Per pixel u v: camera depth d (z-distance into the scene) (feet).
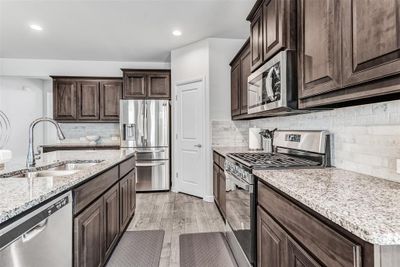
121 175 8.33
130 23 11.23
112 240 7.18
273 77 6.04
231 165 7.25
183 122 14.30
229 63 12.88
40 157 7.80
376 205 2.87
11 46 14.26
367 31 3.25
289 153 7.35
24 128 17.40
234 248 7.20
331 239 2.76
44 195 3.58
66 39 13.19
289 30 5.59
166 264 7.02
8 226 2.94
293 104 5.57
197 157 13.55
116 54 15.72
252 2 9.39
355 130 5.00
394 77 2.94
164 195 14.06
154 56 16.14
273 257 4.42
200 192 13.38
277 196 4.28
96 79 16.33
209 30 12.01
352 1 3.54
